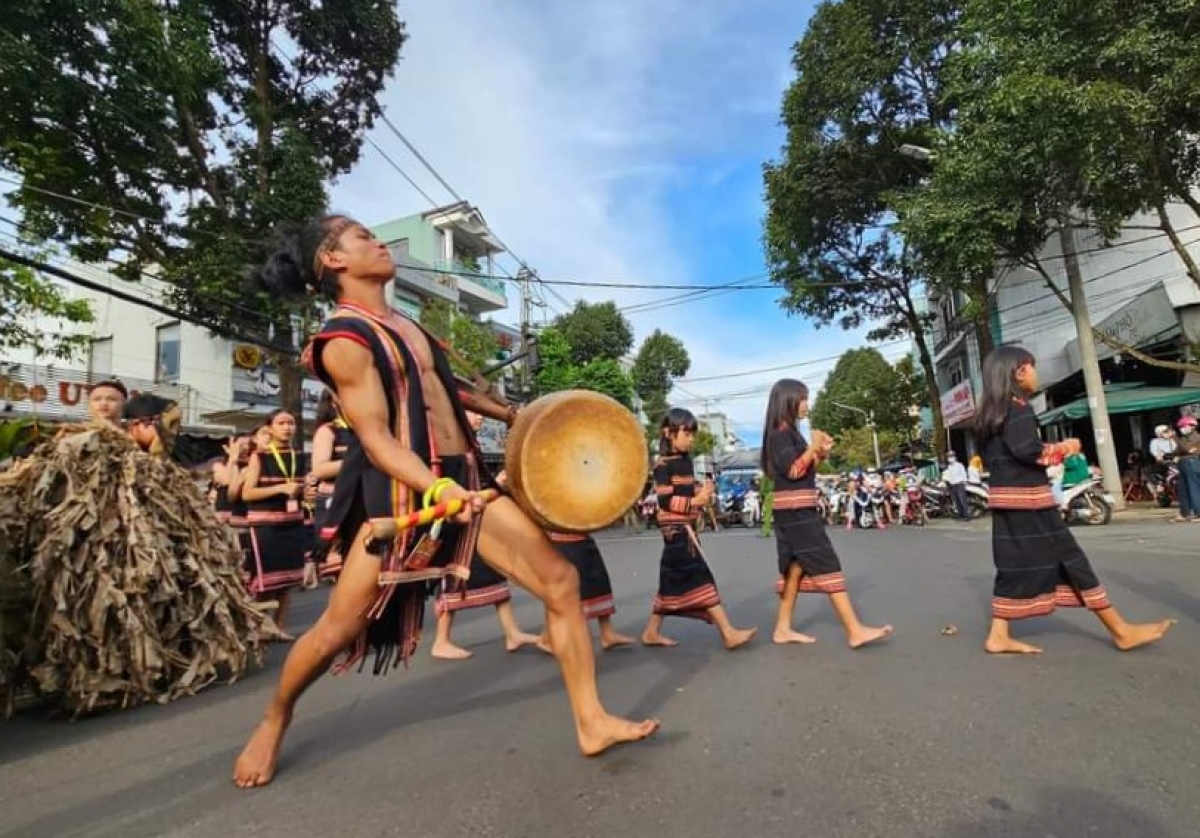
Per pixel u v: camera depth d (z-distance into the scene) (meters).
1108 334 18.33
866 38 18.86
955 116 15.73
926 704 3.38
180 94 12.93
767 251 23.53
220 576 4.74
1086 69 10.70
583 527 2.69
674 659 4.56
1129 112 10.12
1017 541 4.17
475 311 33.12
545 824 2.40
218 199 14.44
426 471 2.51
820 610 6.04
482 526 2.79
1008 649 4.20
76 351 20.17
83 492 4.25
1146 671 3.70
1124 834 2.17
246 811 2.62
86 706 3.91
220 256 13.77
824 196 21.31
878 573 8.19
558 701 3.78
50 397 16.25
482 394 3.22
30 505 4.22
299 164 14.49
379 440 2.53
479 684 4.25
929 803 2.41
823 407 64.38
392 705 3.88
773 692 3.71
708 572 4.87
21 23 11.38
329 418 5.67
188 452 15.27
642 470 2.81
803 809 2.41
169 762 3.20
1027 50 11.27
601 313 39.56
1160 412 18.09
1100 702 3.28
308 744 3.31
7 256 8.78
